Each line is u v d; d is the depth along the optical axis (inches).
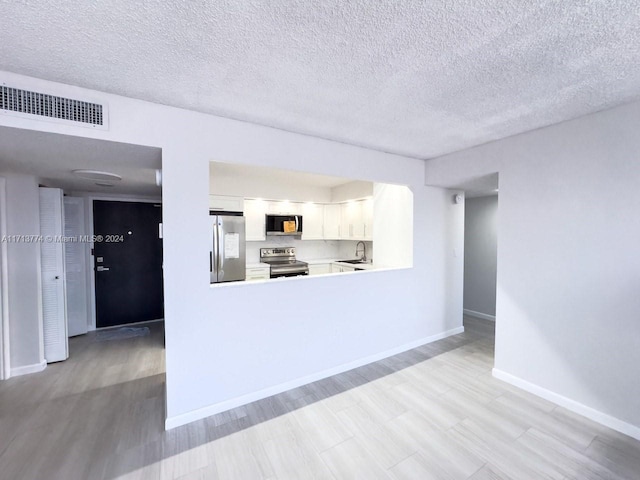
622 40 53.2
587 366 88.4
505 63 60.9
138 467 69.1
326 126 96.6
